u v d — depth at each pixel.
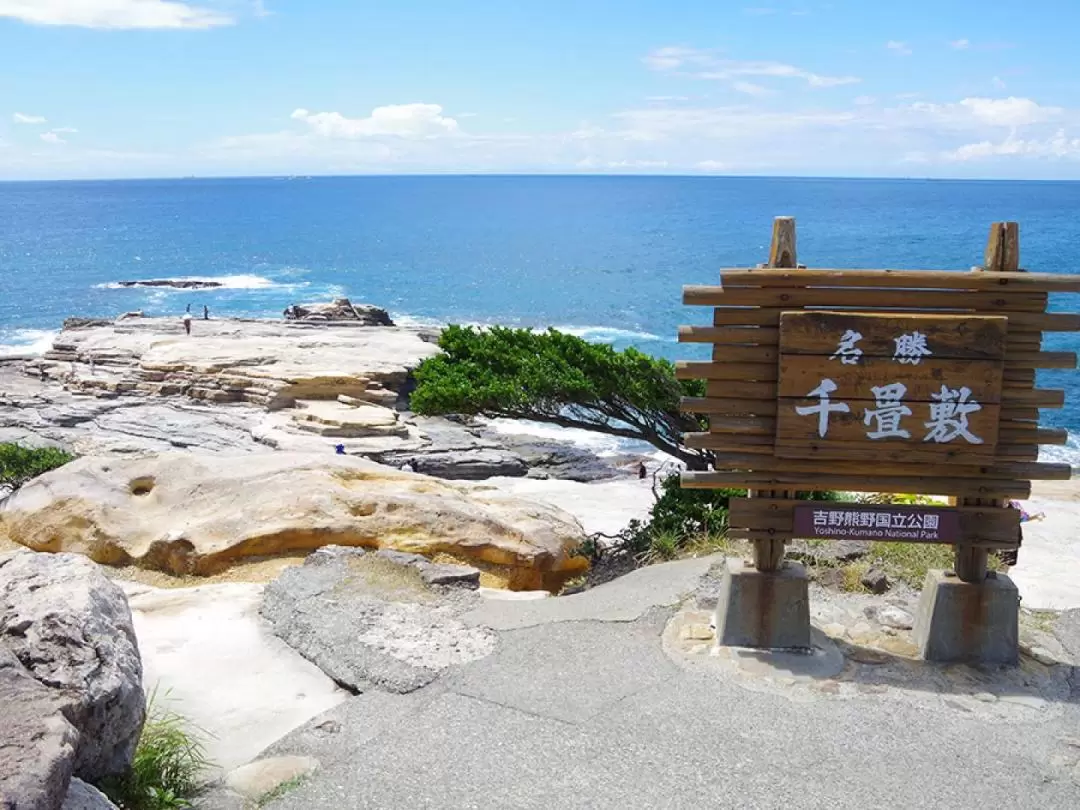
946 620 7.04
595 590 8.63
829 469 6.89
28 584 5.53
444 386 15.12
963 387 6.64
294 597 8.13
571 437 38.81
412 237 166.88
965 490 6.85
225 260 129.75
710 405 6.91
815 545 9.25
